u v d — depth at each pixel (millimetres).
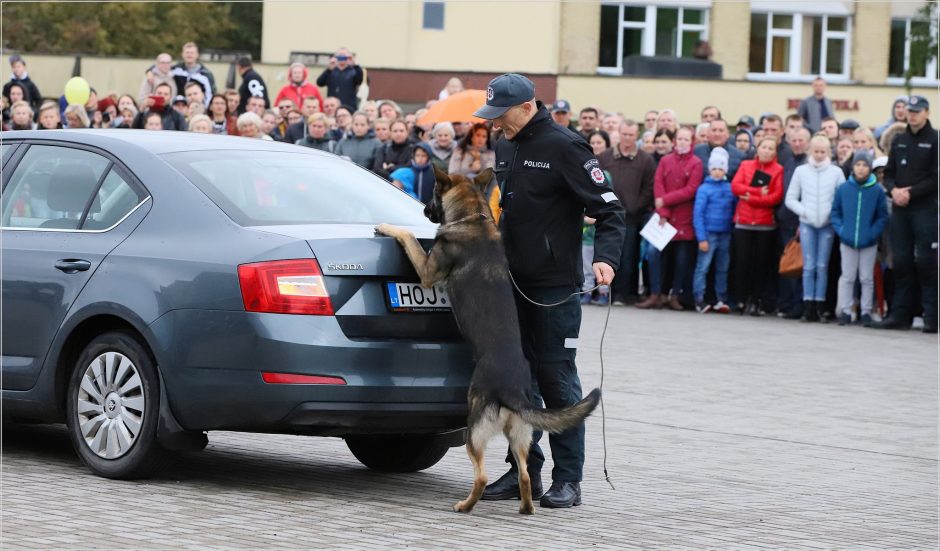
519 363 6934
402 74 34500
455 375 7352
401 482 7996
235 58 38688
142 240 7652
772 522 7121
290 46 40094
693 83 38906
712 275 19438
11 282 8039
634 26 45875
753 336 16500
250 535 6340
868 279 17922
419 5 40562
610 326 17188
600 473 8422
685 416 10773
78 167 8172
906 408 11547
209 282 7254
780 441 9797
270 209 7664
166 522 6566
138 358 7488
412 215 8133
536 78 38719
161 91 19375
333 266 7125
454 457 9055
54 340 7828
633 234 19891
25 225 8219
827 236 18109
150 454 7473
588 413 6652
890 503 7781
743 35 46344
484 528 6742
